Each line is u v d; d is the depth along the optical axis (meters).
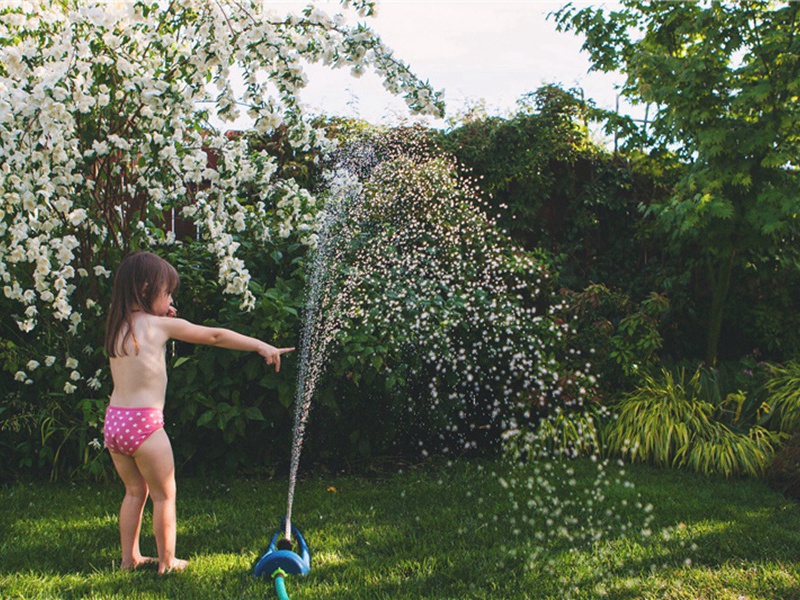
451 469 4.52
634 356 5.29
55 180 3.56
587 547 3.09
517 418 4.97
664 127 6.21
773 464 4.23
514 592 2.60
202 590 2.57
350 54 3.81
